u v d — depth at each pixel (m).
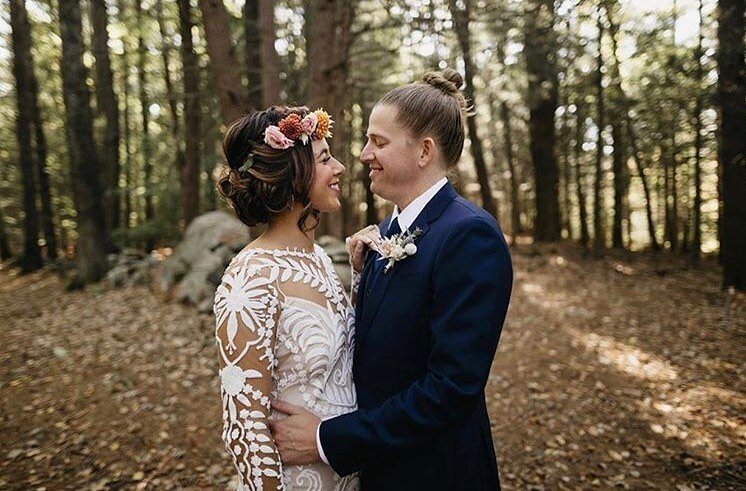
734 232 9.83
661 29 13.73
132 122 20.09
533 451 4.07
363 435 1.37
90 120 10.27
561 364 5.97
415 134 1.54
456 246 1.42
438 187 1.58
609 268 12.79
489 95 13.80
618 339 6.93
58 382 5.18
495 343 1.39
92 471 3.66
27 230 14.45
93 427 4.28
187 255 8.38
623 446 4.11
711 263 14.43
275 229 1.59
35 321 7.54
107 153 14.37
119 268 9.71
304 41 12.66
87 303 8.33
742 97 9.48
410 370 1.49
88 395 4.87
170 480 3.55
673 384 5.36
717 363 5.98
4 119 18.27
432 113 1.53
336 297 1.61
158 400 4.76
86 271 10.01
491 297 1.38
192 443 4.05
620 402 4.93
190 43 9.72
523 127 21.47
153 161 17.44
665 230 20.14
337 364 1.57
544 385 5.35
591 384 5.38
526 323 7.69
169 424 4.33
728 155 9.73
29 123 14.30
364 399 1.55
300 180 1.50
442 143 1.56
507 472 3.79
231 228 8.48
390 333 1.50
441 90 1.62
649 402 4.93
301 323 1.47
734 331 7.23
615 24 13.85
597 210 14.71
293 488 1.46
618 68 15.02
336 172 1.61
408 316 1.48
